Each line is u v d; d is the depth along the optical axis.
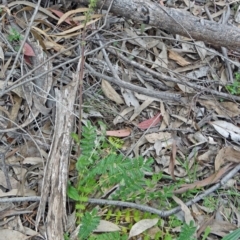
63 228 1.47
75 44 1.70
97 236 1.48
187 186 1.65
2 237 1.48
